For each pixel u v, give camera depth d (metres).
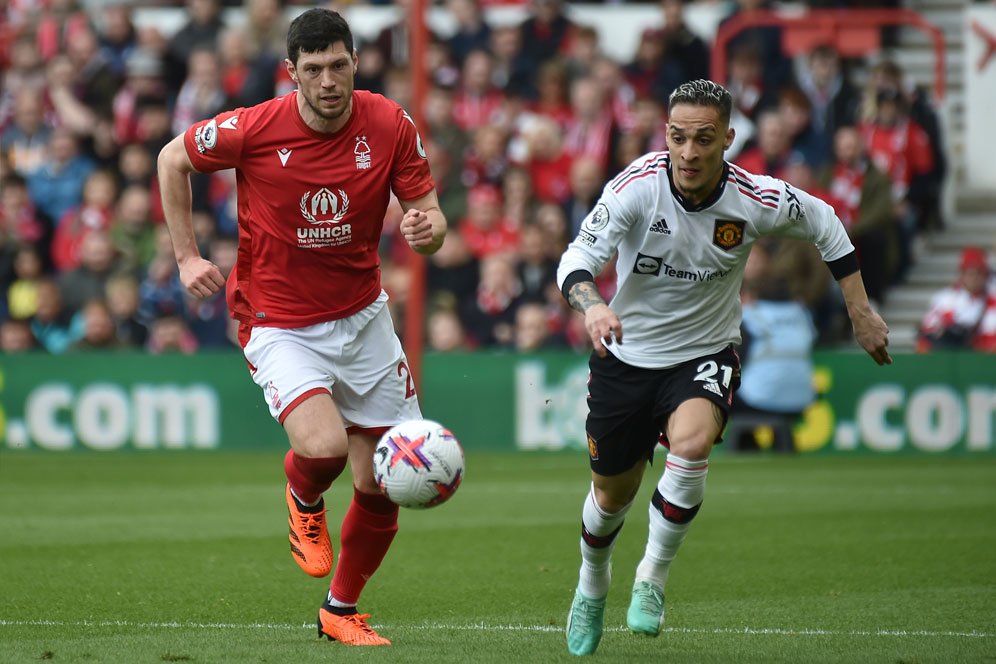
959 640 18.73
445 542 29.34
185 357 50.84
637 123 55.16
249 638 18.83
